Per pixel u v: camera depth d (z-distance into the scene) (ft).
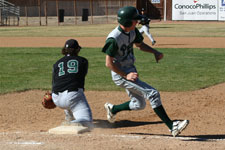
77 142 26.71
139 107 33.73
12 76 62.39
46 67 71.00
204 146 26.43
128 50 31.19
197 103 45.11
